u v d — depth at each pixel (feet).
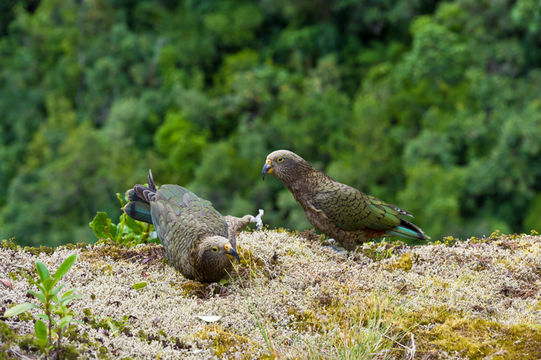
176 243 19.81
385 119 124.57
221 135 141.90
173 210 20.51
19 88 164.25
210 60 153.28
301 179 23.82
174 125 134.82
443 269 20.79
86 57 157.79
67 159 133.90
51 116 153.07
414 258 21.47
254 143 125.29
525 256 21.18
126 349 15.72
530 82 111.14
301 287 19.60
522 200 103.55
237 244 22.36
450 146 110.52
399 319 17.52
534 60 114.42
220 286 19.74
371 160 119.75
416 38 121.80
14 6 176.45
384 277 20.12
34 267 20.24
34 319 16.19
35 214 131.64
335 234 23.70
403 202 108.27
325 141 129.29
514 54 111.75
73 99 162.91
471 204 105.70
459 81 119.34
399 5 136.98
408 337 16.72
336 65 140.67
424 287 19.31
